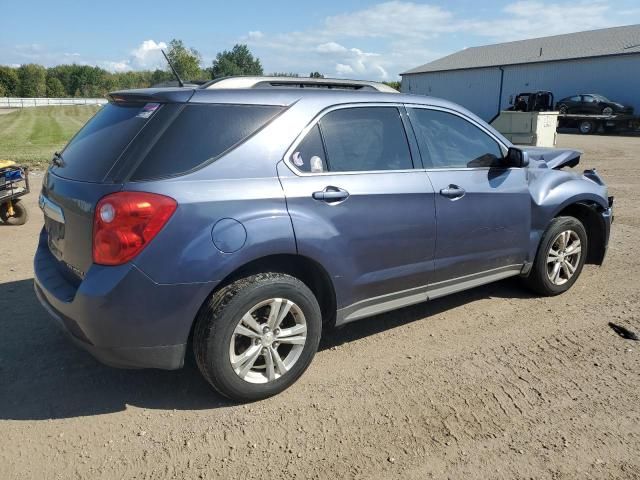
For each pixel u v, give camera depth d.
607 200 5.39
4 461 2.76
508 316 4.61
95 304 2.86
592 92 36.34
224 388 3.17
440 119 4.19
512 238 4.54
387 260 3.74
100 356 3.04
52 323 4.29
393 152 3.84
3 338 4.03
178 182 2.96
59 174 3.40
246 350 3.21
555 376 3.64
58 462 2.77
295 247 3.25
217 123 3.15
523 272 4.79
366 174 3.63
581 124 30.02
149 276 2.88
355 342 4.12
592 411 3.24
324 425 3.09
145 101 3.23
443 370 3.70
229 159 3.12
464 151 4.27
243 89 3.32
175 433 3.01
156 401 3.31
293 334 3.37
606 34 40.34
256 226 3.10
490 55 47.06
